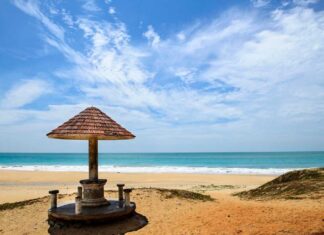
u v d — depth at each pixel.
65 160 101.94
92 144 7.00
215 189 23.94
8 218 12.98
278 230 10.14
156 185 27.75
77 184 29.11
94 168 6.97
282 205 13.92
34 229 11.52
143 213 13.22
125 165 70.31
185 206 14.38
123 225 6.47
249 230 10.45
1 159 109.62
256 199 16.58
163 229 11.16
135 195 16.03
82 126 6.64
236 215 12.43
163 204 14.62
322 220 10.74
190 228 11.13
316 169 20.34
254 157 109.38
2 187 26.16
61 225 6.28
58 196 15.71
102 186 6.99
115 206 6.89
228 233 10.35
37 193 21.52
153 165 69.94
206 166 64.69
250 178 33.88
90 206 6.75
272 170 48.34
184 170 49.97
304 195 15.73
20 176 36.94
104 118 7.09
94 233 6.03
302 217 11.38
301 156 114.88
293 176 20.30
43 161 94.69
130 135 7.21
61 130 6.66
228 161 84.31
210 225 11.34
